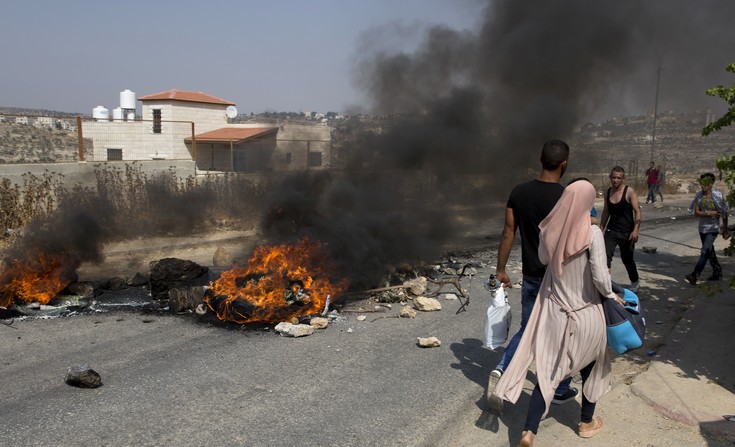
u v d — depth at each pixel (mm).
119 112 28250
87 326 5531
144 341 5125
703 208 7781
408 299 6750
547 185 3615
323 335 5410
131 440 3361
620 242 7180
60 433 3422
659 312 6484
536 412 3221
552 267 3324
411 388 4238
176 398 3953
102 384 4164
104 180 11680
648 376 4441
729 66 4926
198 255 9164
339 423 3656
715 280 8211
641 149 28906
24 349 4855
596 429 3576
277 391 4113
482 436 3566
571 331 3236
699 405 3936
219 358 4734
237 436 3447
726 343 5254
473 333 5602
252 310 5645
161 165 13797
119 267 8203
